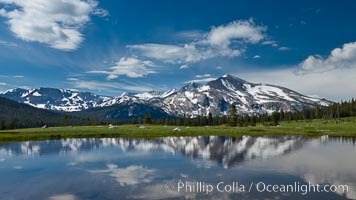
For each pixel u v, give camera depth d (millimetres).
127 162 46812
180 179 33812
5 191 29375
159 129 134000
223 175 35719
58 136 104062
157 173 37500
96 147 70000
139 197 26891
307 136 105625
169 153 57531
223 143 78062
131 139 94125
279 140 87312
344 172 37031
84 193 28391
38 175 37031
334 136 105375
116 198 26594
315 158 49062
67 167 42750
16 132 115125
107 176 36000
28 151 62562
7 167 43250
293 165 42406
